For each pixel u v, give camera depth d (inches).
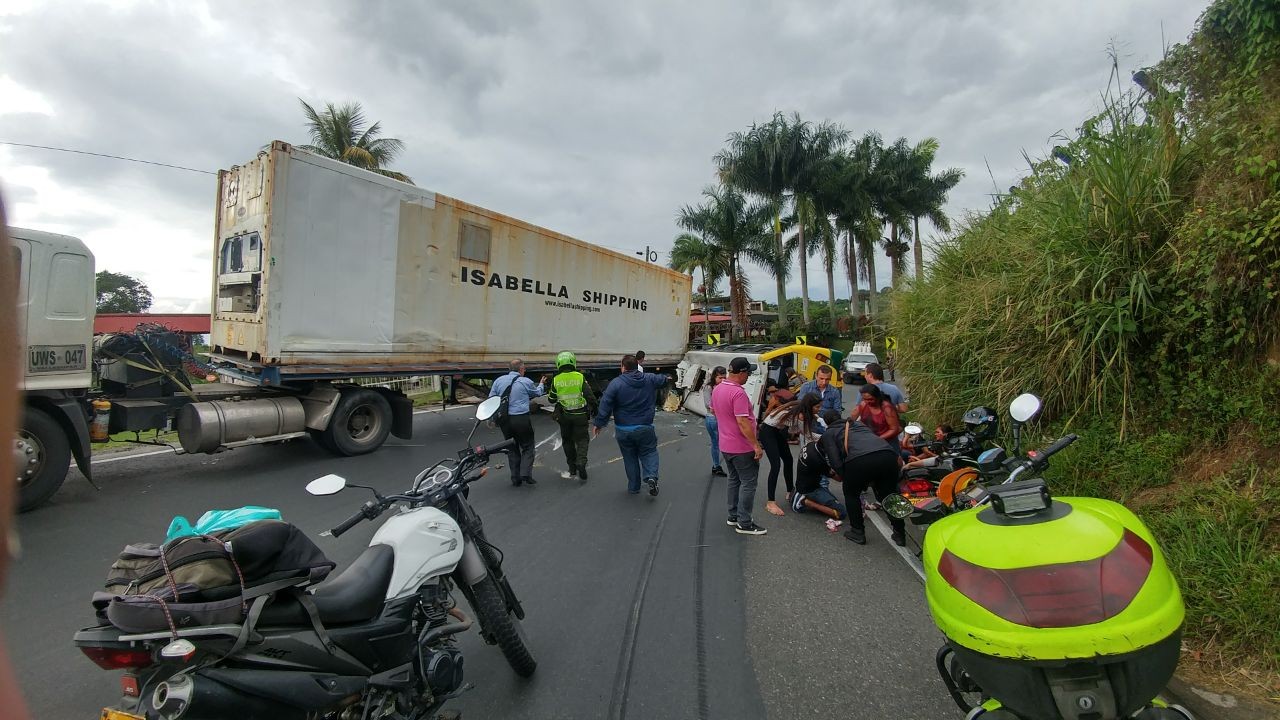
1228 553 148.1
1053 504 101.7
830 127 1272.1
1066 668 83.9
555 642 159.8
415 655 115.7
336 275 363.6
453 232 432.5
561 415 327.9
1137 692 83.3
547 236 512.1
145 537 227.3
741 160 1285.7
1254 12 197.9
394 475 327.0
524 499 292.7
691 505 285.4
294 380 349.7
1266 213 176.9
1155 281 215.2
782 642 160.1
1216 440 187.9
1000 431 261.3
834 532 248.7
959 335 300.8
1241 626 134.8
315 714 95.6
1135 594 85.2
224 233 376.2
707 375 574.9
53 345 253.1
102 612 88.1
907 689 139.5
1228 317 186.1
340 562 209.8
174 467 335.3
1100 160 235.0
